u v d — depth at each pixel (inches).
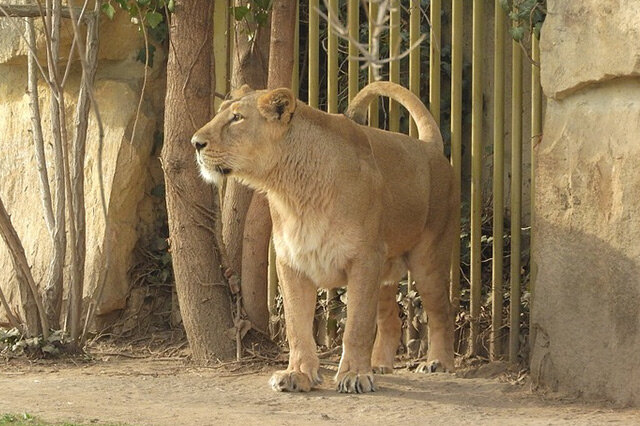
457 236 455.5
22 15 453.4
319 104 503.2
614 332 351.3
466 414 336.2
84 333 458.3
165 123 438.3
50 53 428.8
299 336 381.4
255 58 466.6
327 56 495.5
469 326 453.7
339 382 371.9
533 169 410.9
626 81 351.6
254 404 350.6
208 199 436.1
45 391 374.3
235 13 452.1
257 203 441.1
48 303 458.9
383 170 394.6
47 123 521.0
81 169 455.5
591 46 356.8
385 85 438.0
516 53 430.3
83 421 314.3
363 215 371.2
